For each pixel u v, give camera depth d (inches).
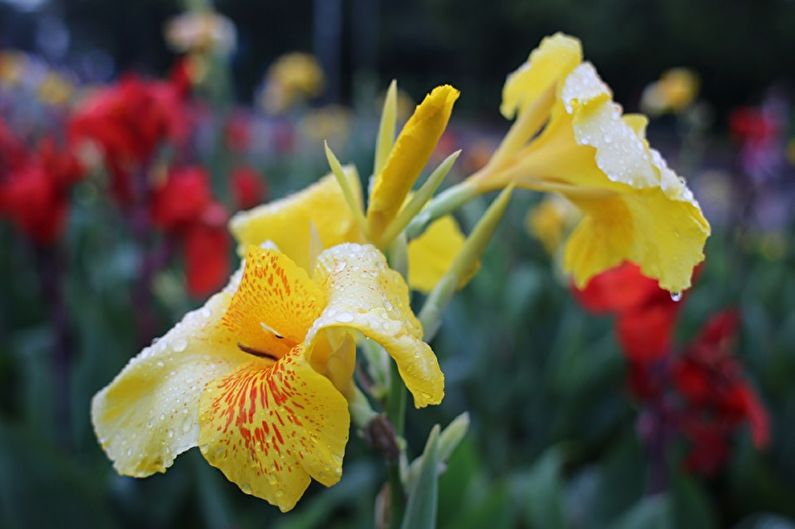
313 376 11.5
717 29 236.4
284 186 71.7
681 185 13.5
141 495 27.7
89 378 30.3
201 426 11.9
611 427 35.1
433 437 13.2
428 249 16.5
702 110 59.4
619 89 270.5
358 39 339.0
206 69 39.6
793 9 229.3
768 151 48.6
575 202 14.6
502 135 223.8
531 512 24.4
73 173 28.7
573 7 264.5
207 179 39.0
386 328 11.2
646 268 14.0
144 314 30.5
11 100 81.1
